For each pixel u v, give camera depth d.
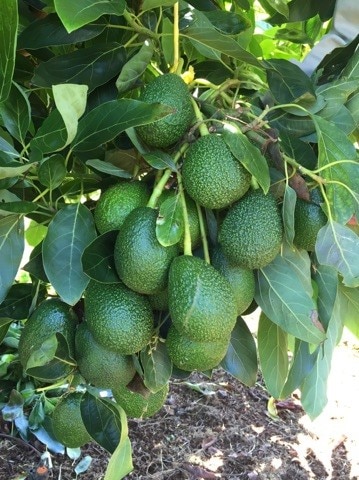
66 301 0.61
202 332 0.56
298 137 0.71
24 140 0.71
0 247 0.64
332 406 2.10
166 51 0.73
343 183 0.64
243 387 2.18
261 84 0.75
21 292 0.77
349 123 0.71
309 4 0.94
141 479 1.68
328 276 0.71
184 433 1.90
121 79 0.69
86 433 0.76
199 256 0.65
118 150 0.69
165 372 0.66
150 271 0.58
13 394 1.71
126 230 0.59
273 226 0.61
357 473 1.78
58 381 0.72
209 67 0.83
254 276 0.67
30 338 0.68
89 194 0.85
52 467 1.65
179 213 0.59
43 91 0.85
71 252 0.63
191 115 0.64
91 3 0.55
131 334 0.60
